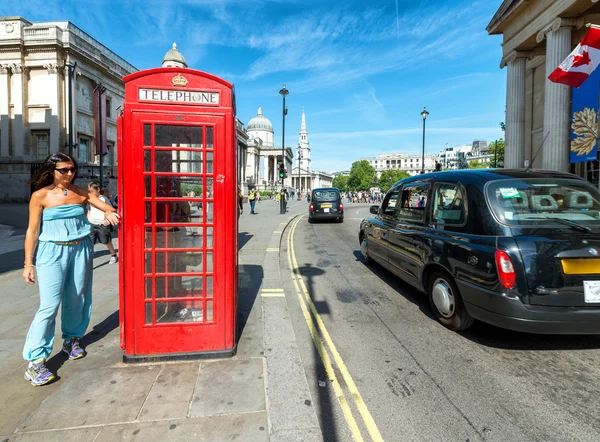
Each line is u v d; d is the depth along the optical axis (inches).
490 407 103.7
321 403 105.9
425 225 179.3
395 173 4217.5
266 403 99.5
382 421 97.6
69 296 121.8
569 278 123.3
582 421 97.1
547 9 515.2
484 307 132.5
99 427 88.8
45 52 1161.4
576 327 122.6
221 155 121.8
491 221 136.9
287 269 285.1
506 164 642.2
